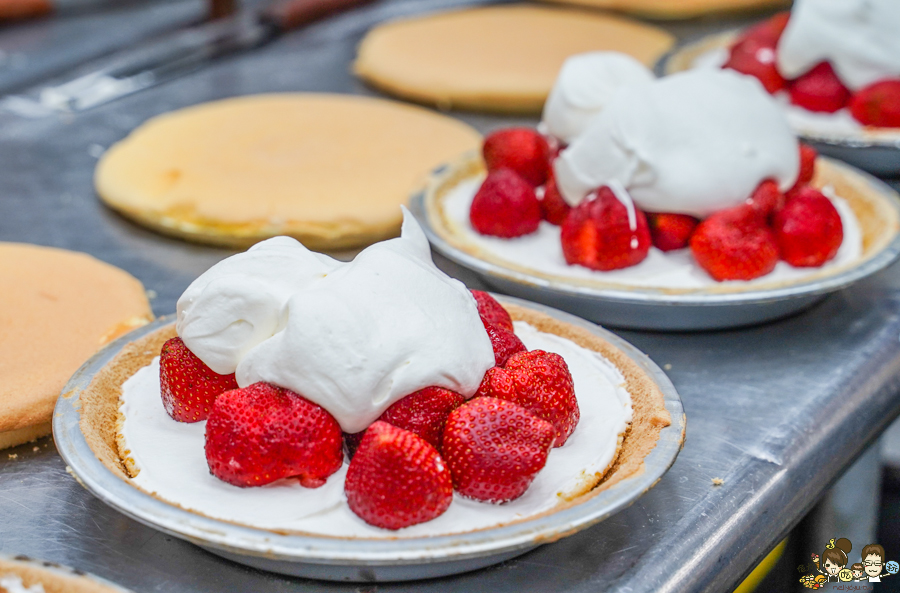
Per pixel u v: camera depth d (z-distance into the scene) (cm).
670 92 84
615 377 73
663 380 71
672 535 68
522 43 142
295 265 68
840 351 82
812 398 77
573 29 152
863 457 86
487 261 81
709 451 73
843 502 87
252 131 109
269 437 64
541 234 88
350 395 65
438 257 90
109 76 133
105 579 62
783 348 82
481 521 64
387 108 120
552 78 126
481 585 65
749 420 76
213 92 129
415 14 168
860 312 86
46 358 76
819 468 74
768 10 170
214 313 67
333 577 65
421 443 63
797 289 78
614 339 75
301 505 64
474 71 128
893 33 109
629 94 84
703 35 158
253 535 61
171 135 107
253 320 67
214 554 67
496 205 86
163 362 69
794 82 116
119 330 79
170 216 92
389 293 66
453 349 66
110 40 145
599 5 169
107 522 68
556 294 79
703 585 67
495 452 64
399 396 65
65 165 107
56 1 154
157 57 140
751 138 84
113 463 65
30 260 86
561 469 67
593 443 68
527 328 77
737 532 69
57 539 67
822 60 112
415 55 135
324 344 65
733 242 81
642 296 78
